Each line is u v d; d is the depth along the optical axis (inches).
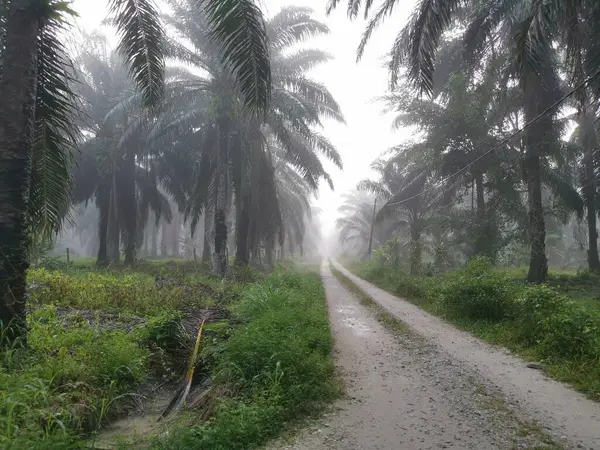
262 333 247.3
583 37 394.6
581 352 251.0
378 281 831.7
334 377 232.4
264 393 191.0
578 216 816.3
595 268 915.4
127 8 285.7
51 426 159.0
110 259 1043.9
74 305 382.9
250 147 764.6
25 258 233.8
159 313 347.9
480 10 498.9
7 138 225.1
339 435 164.1
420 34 361.1
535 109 593.0
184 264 994.7
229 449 151.1
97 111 887.7
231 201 949.8
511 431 165.0
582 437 159.3
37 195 282.5
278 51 727.7
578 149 735.7
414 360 267.1
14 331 225.1
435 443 156.2
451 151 767.7
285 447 155.3
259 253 1305.4
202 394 209.2
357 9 407.8
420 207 1035.3
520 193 791.7
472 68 605.9
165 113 735.1
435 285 539.8
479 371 241.9
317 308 437.1
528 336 301.3
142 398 222.2
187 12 665.0
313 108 699.4
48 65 263.7
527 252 926.4
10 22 231.3
